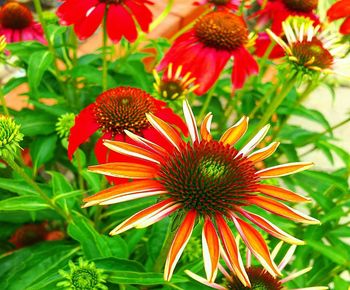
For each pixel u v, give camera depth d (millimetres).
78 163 257
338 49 260
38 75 278
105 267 195
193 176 163
